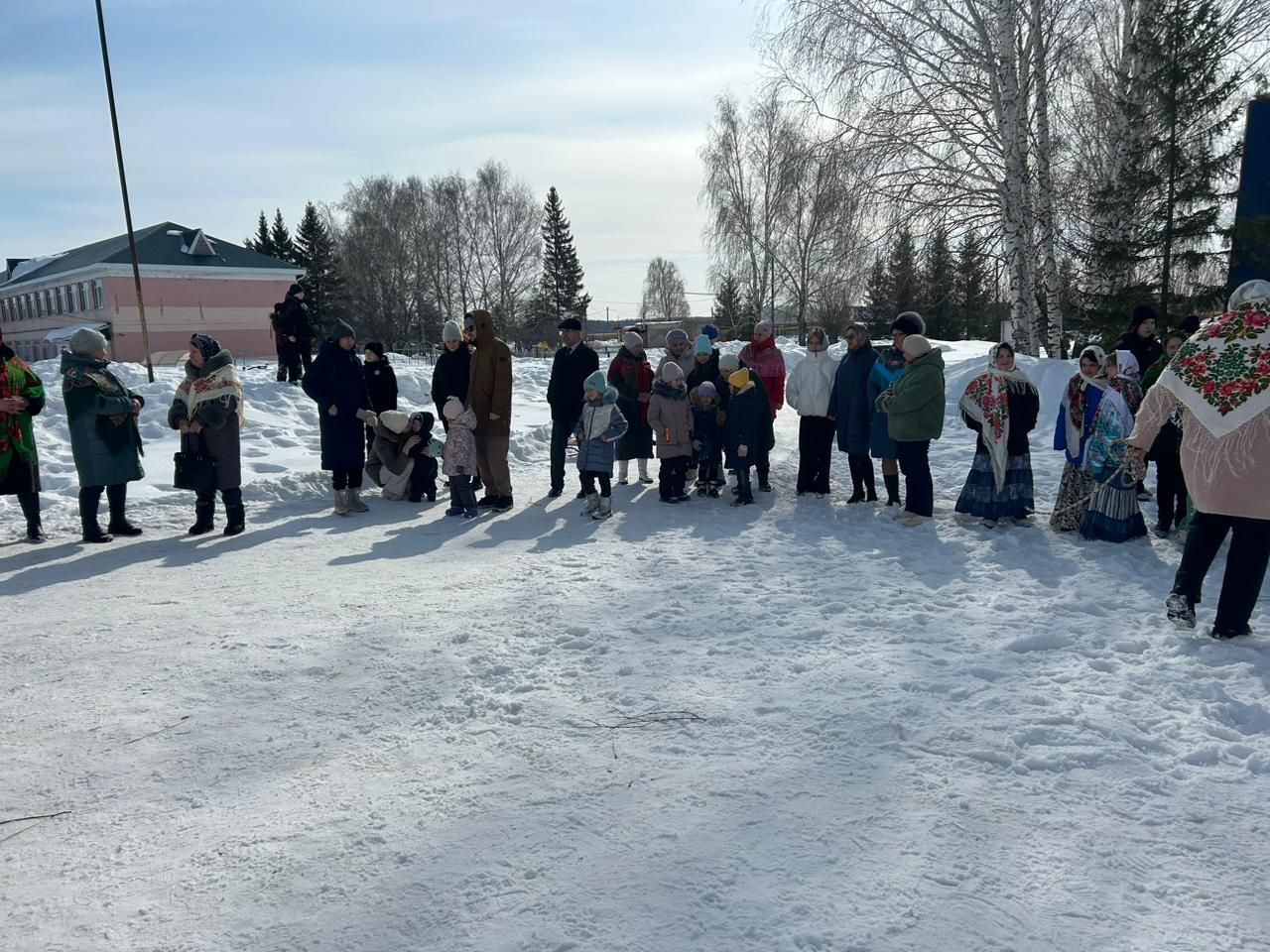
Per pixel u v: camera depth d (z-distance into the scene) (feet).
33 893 8.07
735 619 15.79
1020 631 14.92
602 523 25.68
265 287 165.58
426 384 54.70
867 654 13.83
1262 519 13.71
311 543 23.66
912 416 24.20
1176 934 7.13
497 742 11.00
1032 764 10.09
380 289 209.26
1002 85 48.65
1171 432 21.99
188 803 9.71
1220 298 46.91
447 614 16.51
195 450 24.79
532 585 18.48
